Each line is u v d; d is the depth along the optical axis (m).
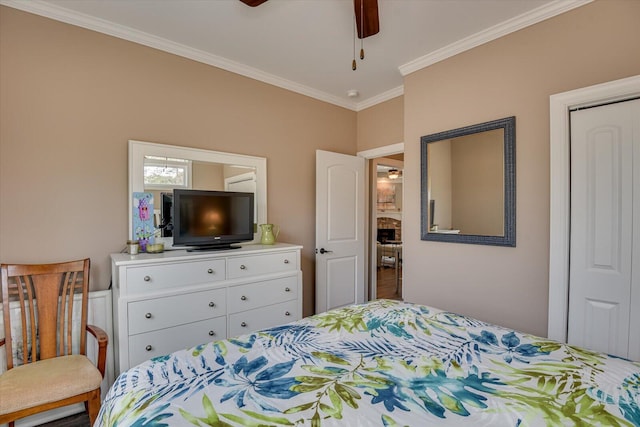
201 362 1.13
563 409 0.83
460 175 2.52
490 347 1.24
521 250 2.20
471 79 2.47
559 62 2.03
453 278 2.57
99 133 2.24
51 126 2.07
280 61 2.84
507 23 2.24
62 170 2.11
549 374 1.01
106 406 0.99
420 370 1.07
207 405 0.87
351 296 3.66
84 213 2.18
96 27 2.22
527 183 2.17
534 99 2.14
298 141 3.37
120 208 2.31
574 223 1.99
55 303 1.90
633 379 0.97
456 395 0.91
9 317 1.75
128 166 2.34
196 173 2.67
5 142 1.93
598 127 1.91
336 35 2.42
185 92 2.62
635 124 1.79
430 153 2.72
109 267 2.26
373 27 1.82
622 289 1.82
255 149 3.04
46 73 2.05
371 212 4.21
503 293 2.29
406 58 2.77
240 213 2.66
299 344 1.29
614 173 1.85
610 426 0.76
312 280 3.48
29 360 1.93
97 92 2.23
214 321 2.24
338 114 3.74
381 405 0.87
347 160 3.65
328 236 3.46
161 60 2.50
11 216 1.95
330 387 0.96
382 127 3.63
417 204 2.82
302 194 3.40
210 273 2.23
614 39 1.84
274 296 2.56
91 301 2.13
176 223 2.32
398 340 1.32
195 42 2.52
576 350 1.20
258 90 3.06
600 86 1.86
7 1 1.93
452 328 1.43
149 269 1.99
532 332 2.15
